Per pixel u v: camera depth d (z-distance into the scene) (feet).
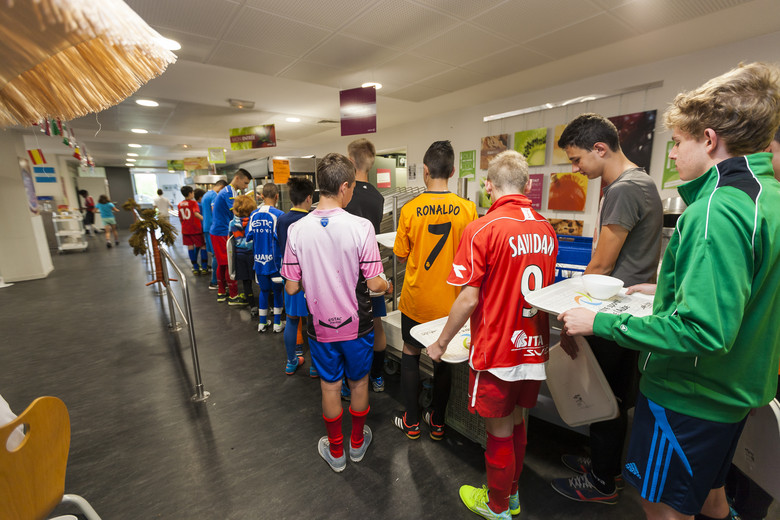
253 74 12.02
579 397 4.48
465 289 3.74
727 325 2.14
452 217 5.34
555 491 5.15
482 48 9.96
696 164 2.63
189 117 18.47
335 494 5.16
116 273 20.17
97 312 13.30
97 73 2.27
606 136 4.37
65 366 9.09
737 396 2.49
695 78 10.47
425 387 6.87
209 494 5.19
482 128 17.06
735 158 2.38
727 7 7.75
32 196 19.69
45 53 1.79
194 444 6.24
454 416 6.22
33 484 2.52
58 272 20.62
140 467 5.71
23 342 10.62
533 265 3.77
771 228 2.21
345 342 5.14
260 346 10.21
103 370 8.87
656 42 9.61
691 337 2.20
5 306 14.15
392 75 12.31
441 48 9.93
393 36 9.12
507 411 3.96
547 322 4.04
